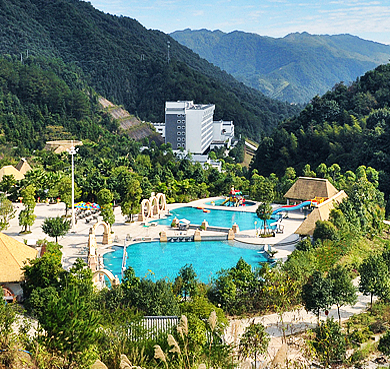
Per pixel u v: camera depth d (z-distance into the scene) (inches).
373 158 5767.7
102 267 2770.7
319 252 2726.4
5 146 6825.8
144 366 1224.2
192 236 3440.0
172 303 1879.9
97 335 1253.7
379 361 1690.5
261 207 3489.2
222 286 2176.4
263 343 1544.0
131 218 3846.0
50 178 4475.9
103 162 5123.0
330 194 4284.0
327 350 1604.3
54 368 1194.0
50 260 2076.8
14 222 3659.0
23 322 1502.2
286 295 1991.9
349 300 1979.6
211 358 1295.5
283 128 7524.6
